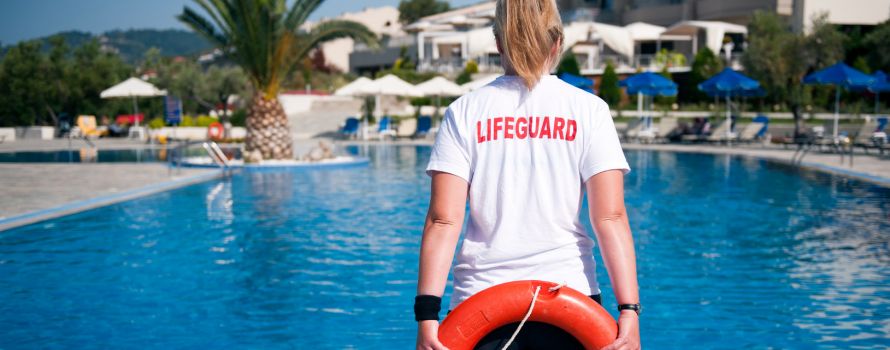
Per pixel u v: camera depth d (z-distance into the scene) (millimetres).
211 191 12977
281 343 4707
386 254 7445
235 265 6961
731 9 42281
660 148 23047
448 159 1895
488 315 1788
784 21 37969
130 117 36312
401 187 13727
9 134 32219
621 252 1858
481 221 1899
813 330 4863
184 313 5379
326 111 42562
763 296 5715
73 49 38781
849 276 6312
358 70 67250
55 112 37156
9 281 6332
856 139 20516
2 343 4676
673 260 7062
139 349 4574
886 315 5168
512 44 1864
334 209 10758
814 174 15141
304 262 7090
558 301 1779
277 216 10062
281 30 18031
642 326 5000
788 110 30953
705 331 4871
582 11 50219
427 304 1847
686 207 10750
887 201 11047
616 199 1878
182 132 30844
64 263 7039
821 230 8625
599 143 1879
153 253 7527
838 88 20953
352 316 5289
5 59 36469
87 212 10266
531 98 1888
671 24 47125
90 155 23156
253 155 18156
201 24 18156
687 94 36406
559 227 1885
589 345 1778
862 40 31203
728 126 24500
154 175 15031
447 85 29891
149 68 41312
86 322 5145
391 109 43969
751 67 28516
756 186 13258
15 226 8906
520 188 1877
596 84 38938
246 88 35938
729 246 7723
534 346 1835
